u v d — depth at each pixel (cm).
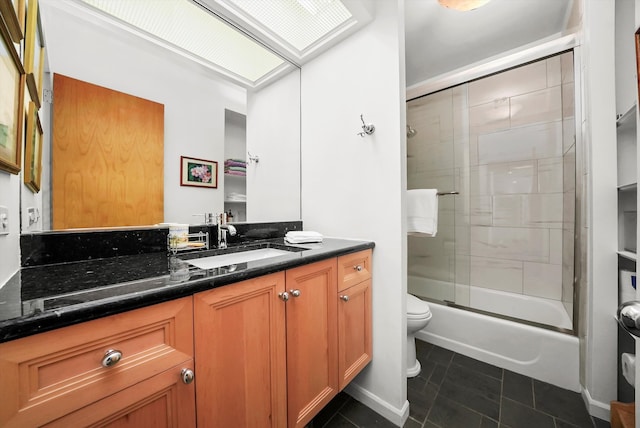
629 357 102
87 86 96
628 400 109
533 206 199
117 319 50
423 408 125
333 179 149
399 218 121
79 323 45
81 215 94
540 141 193
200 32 128
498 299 206
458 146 223
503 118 206
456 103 221
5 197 61
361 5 117
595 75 119
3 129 54
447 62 219
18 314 41
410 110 238
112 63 102
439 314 183
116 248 98
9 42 54
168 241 108
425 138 235
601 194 118
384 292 127
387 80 123
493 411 122
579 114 144
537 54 161
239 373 74
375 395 129
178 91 123
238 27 134
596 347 119
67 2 92
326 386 106
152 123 114
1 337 38
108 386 48
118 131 103
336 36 140
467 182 221
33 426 40
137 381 52
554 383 139
